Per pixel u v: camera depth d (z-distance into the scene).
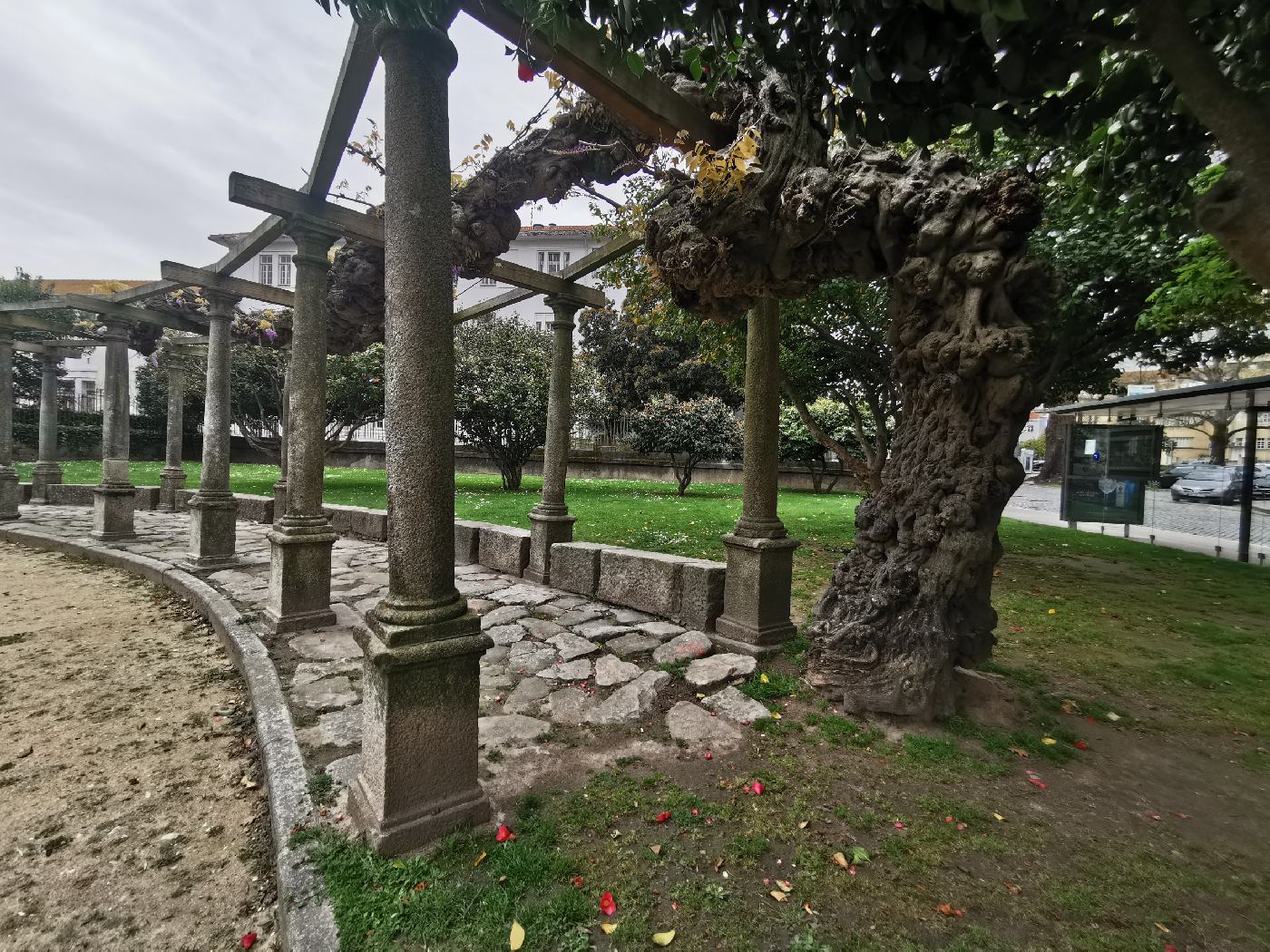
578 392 17.73
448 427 2.24
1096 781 2.54
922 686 2.90
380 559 7.05
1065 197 4.96
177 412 10.93
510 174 4.52
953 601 3.01
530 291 6.12
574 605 5.04
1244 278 4.47
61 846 2.25
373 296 5.29
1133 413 9.66
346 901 1.79
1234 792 2.47
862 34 1.64
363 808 2.12
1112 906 1.82
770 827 2.20
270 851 2.24
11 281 19.23
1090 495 9.66
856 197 2.88
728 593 4.19
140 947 1.82
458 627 2.18
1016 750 2.78
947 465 2.88
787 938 1.70
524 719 3.06
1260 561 7.56
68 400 22.14
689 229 3.24
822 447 16.77
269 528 9.12
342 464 21.89
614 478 19.84
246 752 2.96
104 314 7.50
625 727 2.99
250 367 15.38
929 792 2.42
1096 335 6.53
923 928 1.73
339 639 4.20
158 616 5.09
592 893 1.86
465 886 1.88
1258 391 6.88
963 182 2.69
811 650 3.34
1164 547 8.77
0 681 3.75
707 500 12.98
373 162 3.99
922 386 3.01
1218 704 3.33
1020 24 1.51
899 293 3.07
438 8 1.98
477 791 2.25
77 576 6.45
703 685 3.43
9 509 9.30
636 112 2.94
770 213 3.06
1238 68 1.88
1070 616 4.96
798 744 2.80
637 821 2.23
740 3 1.74
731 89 3.10
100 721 3.24
